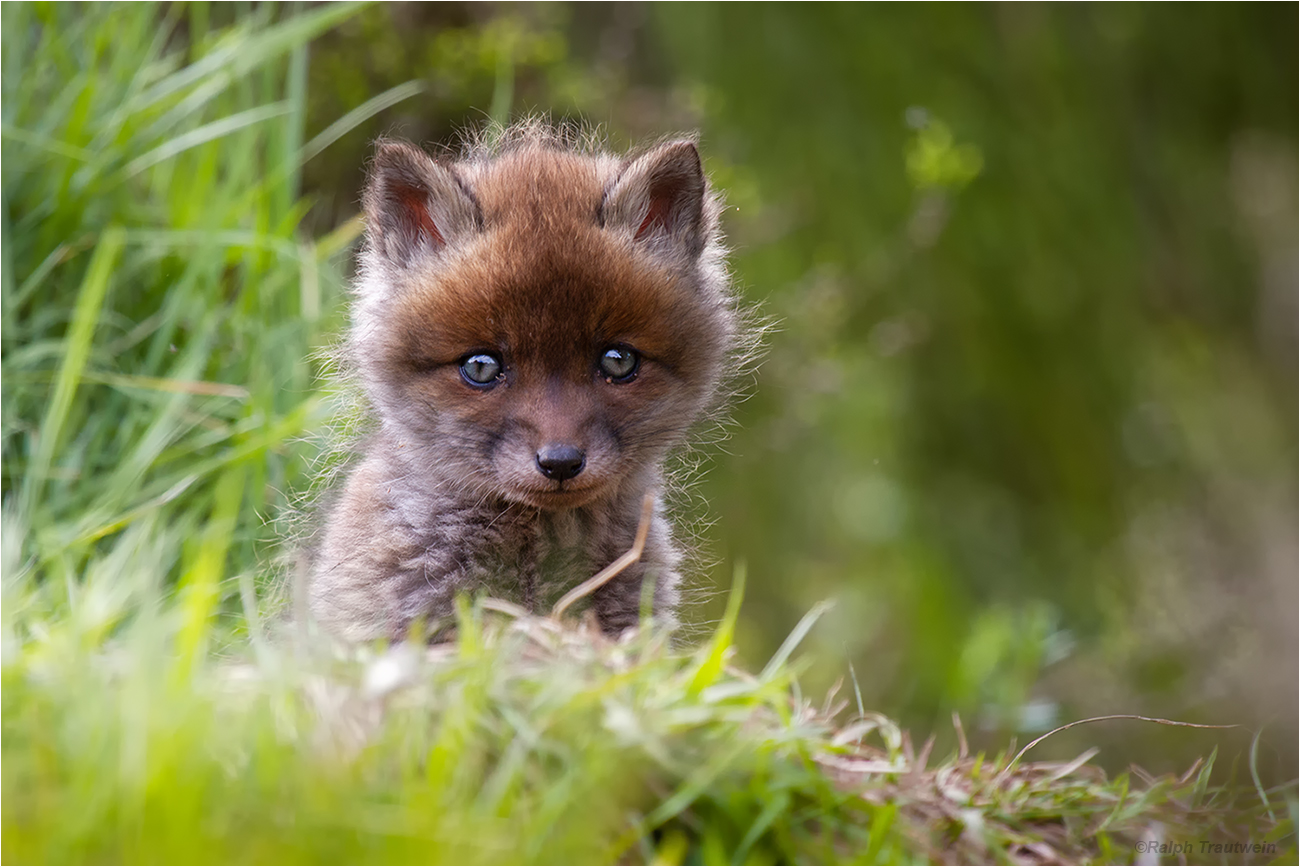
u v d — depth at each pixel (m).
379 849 5.31
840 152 18.73
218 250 11.06
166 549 9.23
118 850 5.25
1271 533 21.16
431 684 6.07
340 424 10.29
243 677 6.21
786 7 18.75
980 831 6.34
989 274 19.31
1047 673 19.12
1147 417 20.72
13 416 9.96
